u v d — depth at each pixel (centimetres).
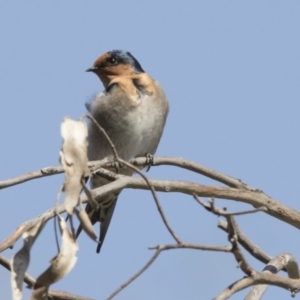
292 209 970
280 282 758
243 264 727
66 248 716
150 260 673
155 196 704
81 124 746
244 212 686
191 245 687
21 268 711
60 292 926
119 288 665
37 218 739
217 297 716
